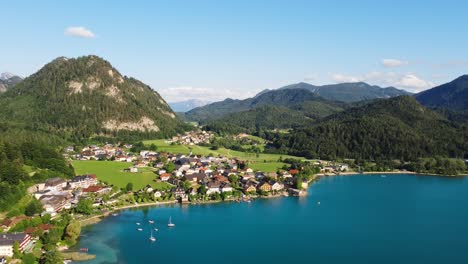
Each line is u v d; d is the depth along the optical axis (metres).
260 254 192.50
